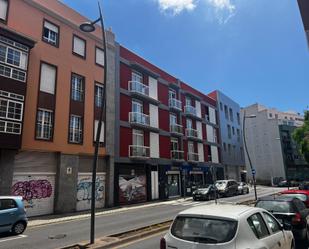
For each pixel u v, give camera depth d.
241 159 53.72
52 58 21.69
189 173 36.84
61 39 22.69
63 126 21.58
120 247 8.95
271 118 75.31
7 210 11.77
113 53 27.66
